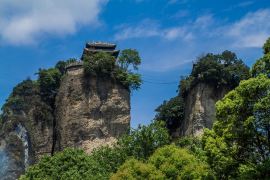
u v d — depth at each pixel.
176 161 65.25
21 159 120.81
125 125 120.06
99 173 75.31
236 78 115.56
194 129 114.06
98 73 122.50
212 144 51.53
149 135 83.06
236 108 49.25
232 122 49.53
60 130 120.69
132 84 124.44
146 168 65.44
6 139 122.38
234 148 50.41
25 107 125.81
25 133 123.31
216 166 51.38
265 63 50.81
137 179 65.00
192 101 118.75
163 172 64.81
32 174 76.44
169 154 67.31
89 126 117.94
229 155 50.47
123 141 84.44
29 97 127.12
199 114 114.88
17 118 124.31
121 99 122.00
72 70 123.25
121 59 125.56
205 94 116.25
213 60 117.94
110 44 127.56
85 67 122.06
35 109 125.56
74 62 125.31
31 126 124.00
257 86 48.12
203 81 117.25
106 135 117.88
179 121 124.06
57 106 124.62
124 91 123.25
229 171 50.75
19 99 126.56
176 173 64.25
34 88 128.50
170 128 124.25
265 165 47.44
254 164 49.56
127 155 81.75
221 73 115.75
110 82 122.69
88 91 121.06
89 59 122.94
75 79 122.06
